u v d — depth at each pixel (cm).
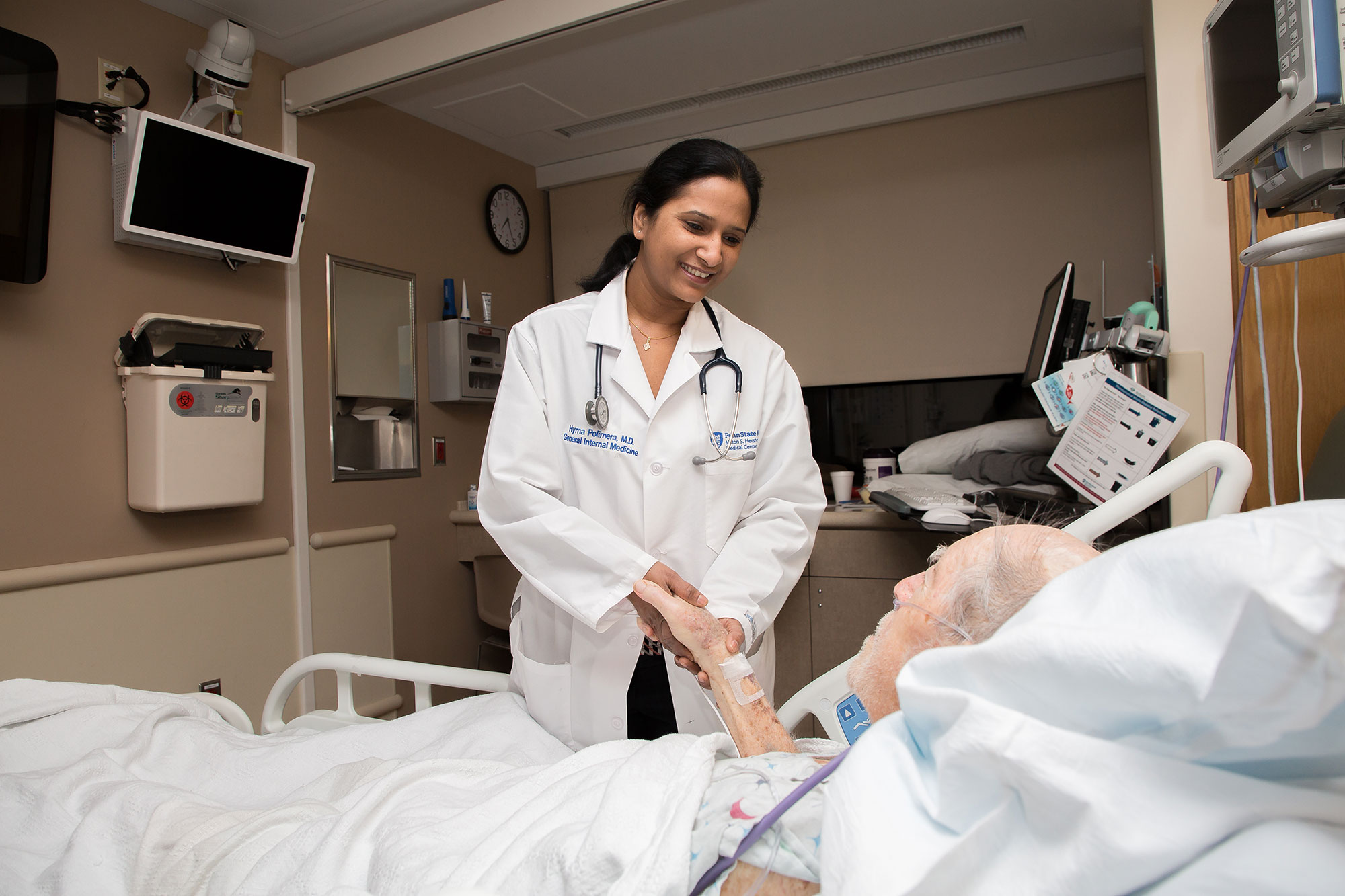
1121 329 164
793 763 64
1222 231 163
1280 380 154
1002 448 252
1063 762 37
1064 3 237
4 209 174
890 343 301
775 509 139
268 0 225
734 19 242
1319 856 33
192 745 113
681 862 53
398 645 290
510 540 129
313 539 259
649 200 131
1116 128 270
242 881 74
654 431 135
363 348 282
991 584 62
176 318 212
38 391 195
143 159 203
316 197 267
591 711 129
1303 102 93
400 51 236
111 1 212
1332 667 31
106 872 82
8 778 100
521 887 61
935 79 284
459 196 327
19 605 190
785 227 318
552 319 145
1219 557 34
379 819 78
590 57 264
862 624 239
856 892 40
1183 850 35
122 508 211
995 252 286
